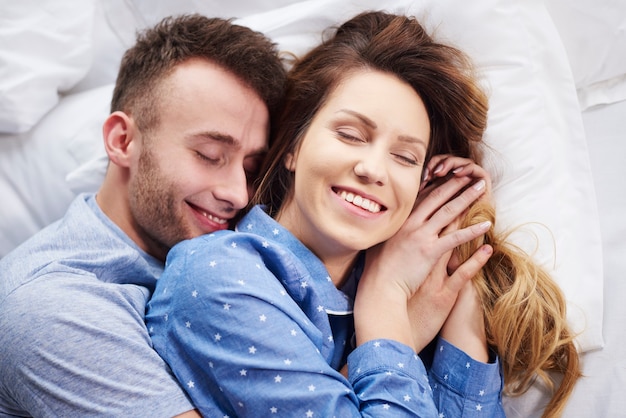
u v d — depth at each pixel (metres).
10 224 1.27
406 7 1.18
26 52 1.26
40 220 1.29
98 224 1.04
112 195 1.08
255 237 0.93
